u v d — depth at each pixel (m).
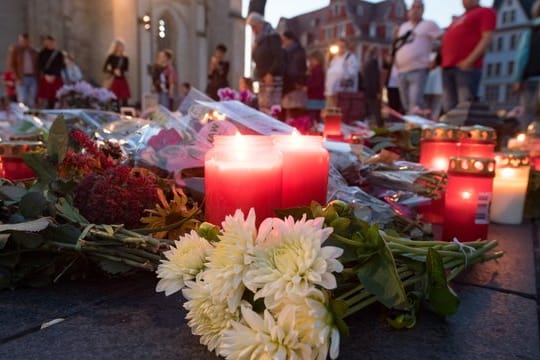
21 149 1.65
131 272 1.23
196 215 1.38
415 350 0.91
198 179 1.50
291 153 1.25
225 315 0.79
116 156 1.64
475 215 1.57
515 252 1.62
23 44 9.19
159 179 1.47
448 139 2.08
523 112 5.02
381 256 0.90
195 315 0.82
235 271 0.75
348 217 0.96
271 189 1.08
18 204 1.26
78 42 21.41
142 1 22.28
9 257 1.15
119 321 1.01
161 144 1.67
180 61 25.92
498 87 19.88
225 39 27.22
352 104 6.67
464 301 1.17
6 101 8.38
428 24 5.71
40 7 19.89
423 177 1.82
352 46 7.12
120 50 8.67
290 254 0.74
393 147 2.65
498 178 2.13
